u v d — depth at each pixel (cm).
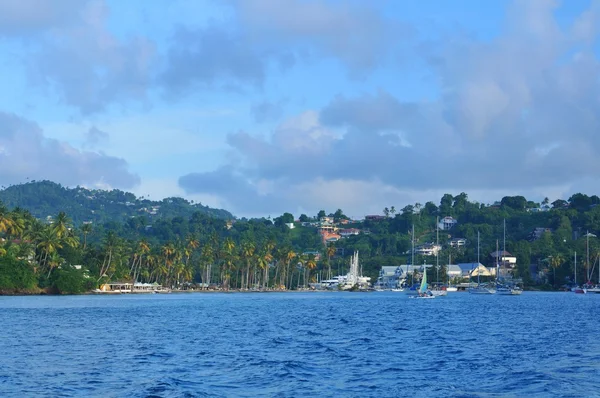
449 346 7312
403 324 10688
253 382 4931
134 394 4425
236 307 16138
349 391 4619
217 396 4409
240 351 6781
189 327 9756
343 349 7000
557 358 6222
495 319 11988
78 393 4447
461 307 16900
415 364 5875
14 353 6500
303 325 10381
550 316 12875
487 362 5981
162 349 6906
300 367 5666
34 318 11219
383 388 4722
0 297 19088
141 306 15750
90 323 10281
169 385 4744
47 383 4806
